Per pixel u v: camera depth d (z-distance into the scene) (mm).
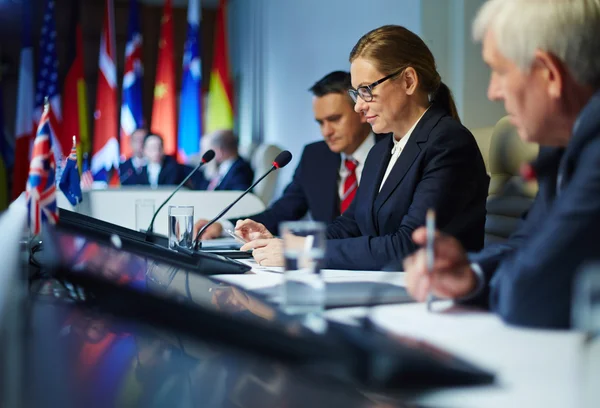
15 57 8281
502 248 1165
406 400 560
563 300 847
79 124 6652
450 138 1864
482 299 1019
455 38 3865
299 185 2918
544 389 582
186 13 8852
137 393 563
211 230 2605
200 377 620
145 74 8758
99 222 1791
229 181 5445
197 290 1089
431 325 870
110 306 833
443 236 1041
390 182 1919
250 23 7938
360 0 4863
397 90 1930
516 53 1031
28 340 725
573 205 889
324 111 2717
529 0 1031
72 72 6723
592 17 1004
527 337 798
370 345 647
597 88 1023
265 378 627
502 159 2506
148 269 1259
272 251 1645
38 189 1496
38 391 562
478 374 599
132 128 7387
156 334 768
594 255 864
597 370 571
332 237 2156
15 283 930
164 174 6164
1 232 1559
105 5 8453
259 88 7602
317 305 985
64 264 976
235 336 646
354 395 582
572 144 989
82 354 685
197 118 7707
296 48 6352
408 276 1052
